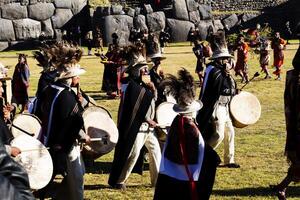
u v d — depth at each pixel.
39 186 7.29
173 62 32.19
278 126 14.32
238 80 23.91
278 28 49.88
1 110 7.73
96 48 42.53
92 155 9.02
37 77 27.11
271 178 9.70
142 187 9.43
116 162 9.15
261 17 50.03
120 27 46.16
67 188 7.78
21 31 45.56
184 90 6.95
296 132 7.90
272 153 11.48
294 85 7.84
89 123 9.02
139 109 9.01
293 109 7.89
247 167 10.45
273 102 18.22
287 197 8.69
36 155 7.34
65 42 9.09
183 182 6.91
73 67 7.72
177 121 6.99
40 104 7.99
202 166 6.91
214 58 10.10
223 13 50.38
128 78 9.19
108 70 20.31
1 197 2.60
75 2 47.31
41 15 46.28
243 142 12.53
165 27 47.50
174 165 6.96
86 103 10.00
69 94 7.66
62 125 7.57
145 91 9.06
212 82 10.01
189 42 47.22
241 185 9.34
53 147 7.58
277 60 23.70
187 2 48.38
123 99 9.13
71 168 7.68
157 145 9.28
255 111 10.54
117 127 9.19
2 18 45.38
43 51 9.18
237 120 10.36
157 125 9.11
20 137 7.39
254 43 35.09
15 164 2.83
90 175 10.24
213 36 10.27
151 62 10.37
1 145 2.87
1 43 45.03
